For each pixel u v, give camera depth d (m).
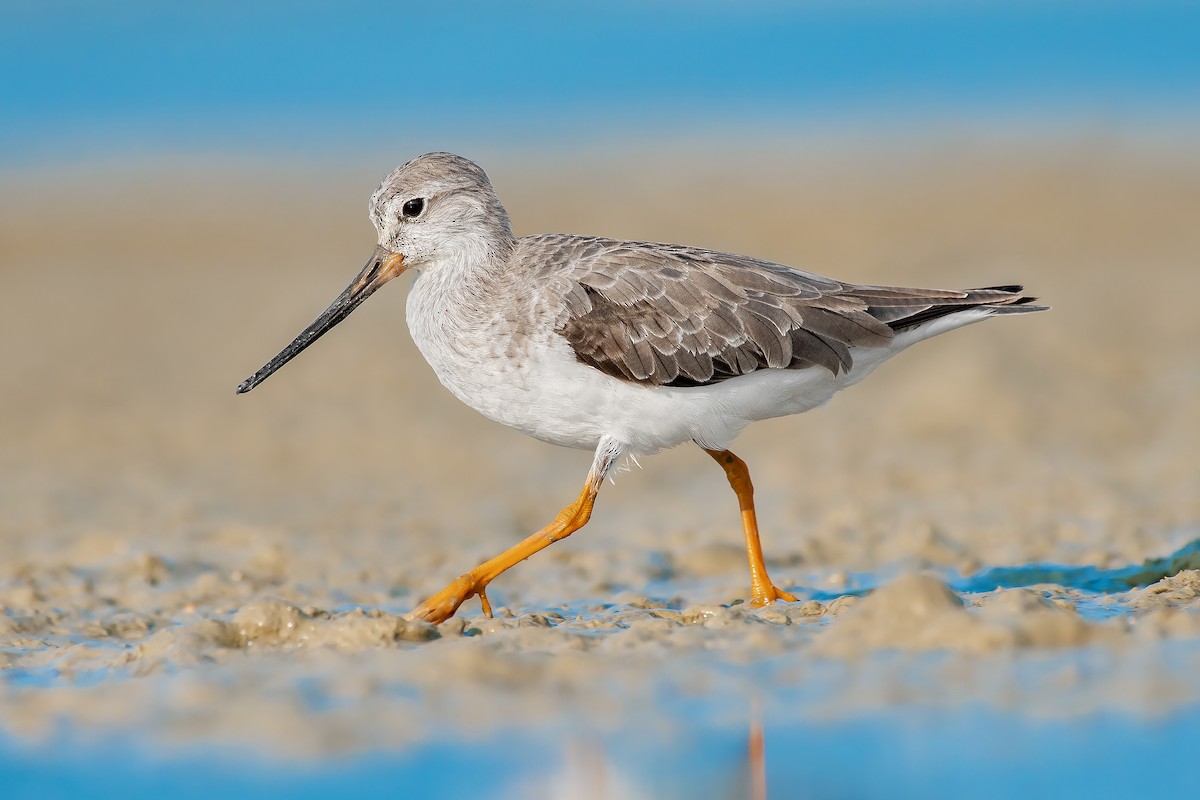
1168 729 8.65
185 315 32.19
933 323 13.00
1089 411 21.39
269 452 22.16
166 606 13.61
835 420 22.56
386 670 9.96
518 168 47.03
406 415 23.94
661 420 12.48
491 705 9.36
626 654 10.25
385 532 17.33
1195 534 14.58
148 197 45.62
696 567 14.94
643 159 47.50
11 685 10.39
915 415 21.86
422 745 8.84
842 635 10.30
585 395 12.40
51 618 12.90
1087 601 11.79
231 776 8.53
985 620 10.12
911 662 9.79
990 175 42.69
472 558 15.66
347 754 8.76
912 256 33.44
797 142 48.88
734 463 13.13
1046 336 26.02
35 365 28.42
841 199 40.47
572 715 9.17
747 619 11.46
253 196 45.41
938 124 50.28
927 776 8.30
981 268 32.06
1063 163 43.69
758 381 12.59
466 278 12.96
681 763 8.55
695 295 12.48
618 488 19.80
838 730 8.88
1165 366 24.09
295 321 30.78
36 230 42.12
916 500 17.59
